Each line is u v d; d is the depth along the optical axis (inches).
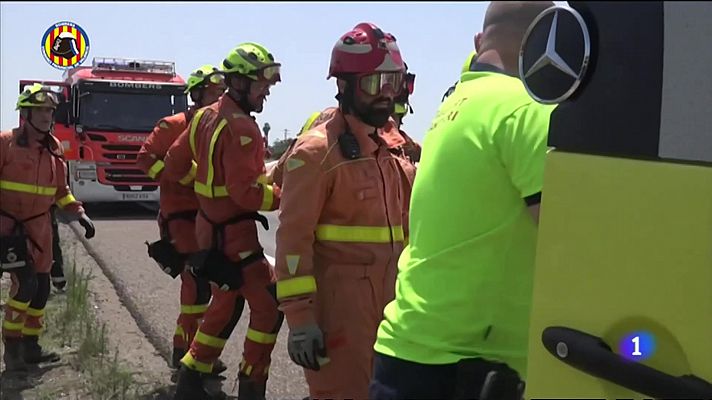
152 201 486.9
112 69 467.5
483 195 79.3
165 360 214.5
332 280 119.2
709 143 63.4
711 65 62.7
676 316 60.4
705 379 59.2
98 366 203.2
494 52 84.5
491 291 80.0
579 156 65.9
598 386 64.3
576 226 66.0
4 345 211.3
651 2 60.1
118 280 298.8
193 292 200.7
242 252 166.2
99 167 471.2
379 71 116.8
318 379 120.5
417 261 85.4
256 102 166.6
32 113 207.3
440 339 82.0
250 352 168.7
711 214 59.6
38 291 207.9
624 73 62.2
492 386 76.0
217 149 163.6
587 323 65.1
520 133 76.5
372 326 119.3
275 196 163.3
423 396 82.7
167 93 484.1
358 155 118.6
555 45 64.3
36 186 206.7
